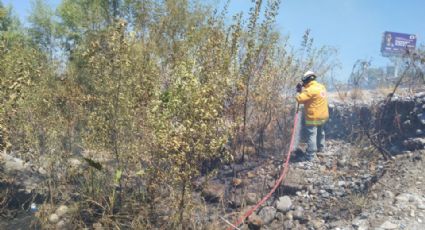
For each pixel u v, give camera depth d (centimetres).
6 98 605
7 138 597
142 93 573
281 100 843
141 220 553
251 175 726
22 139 619
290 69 845
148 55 688
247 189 681
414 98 786
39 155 620
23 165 632
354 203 593
